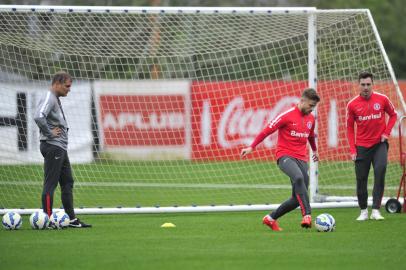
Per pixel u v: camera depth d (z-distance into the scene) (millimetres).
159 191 65250
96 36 58000
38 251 33219
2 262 30453
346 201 52781
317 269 28672
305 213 39125
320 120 61969
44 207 41406
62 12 49219
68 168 41969
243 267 29016
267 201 58688
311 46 51656
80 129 72562
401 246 34344
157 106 77875
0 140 67438
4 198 58875
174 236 38500
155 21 61688
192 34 61969
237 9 50469
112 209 49125
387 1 129875
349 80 57156
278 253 32375
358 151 44344
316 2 121188
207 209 49875
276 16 53625
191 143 78875
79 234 39344
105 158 71250
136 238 37688
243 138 78625
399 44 129500
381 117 43719
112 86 75562
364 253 32344
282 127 39625
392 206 48750
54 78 40688
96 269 28750
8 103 67438
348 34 55688
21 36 56562
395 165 62500
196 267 28969
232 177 72938
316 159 41500
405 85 93938
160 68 81688
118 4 108062
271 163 79312
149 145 77188
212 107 79188
